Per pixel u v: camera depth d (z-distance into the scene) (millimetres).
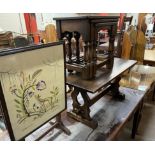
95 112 1158
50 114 838
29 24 2848
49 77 757
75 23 913
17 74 614
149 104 2145
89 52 941
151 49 2578
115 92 1324
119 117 1102
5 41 1397
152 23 2910
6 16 2590
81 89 927
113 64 1250
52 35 2289
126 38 1896
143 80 1658
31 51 635
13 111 647
